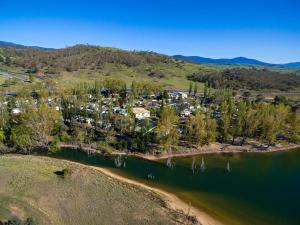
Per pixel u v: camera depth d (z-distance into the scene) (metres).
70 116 172.88
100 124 168.88
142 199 98.44
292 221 93.75
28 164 119.06
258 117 165.50
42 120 149.38
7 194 93.31
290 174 131.62
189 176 123.00
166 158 140.50
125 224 82.88
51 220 81.62
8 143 140.38
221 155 149.38
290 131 182.88
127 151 143.88
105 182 108.50
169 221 86.44
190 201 102.44
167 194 106.12
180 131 168.75
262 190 114.38
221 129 167.25
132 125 162.00
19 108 191.00
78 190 99.69
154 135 150.25
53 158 132.62
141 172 124.12
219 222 90.69
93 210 88.56
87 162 131.00
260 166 139.62
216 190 112.00
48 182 103.62
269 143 164.50
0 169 111.31
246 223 91.38
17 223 74.69
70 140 150.38
